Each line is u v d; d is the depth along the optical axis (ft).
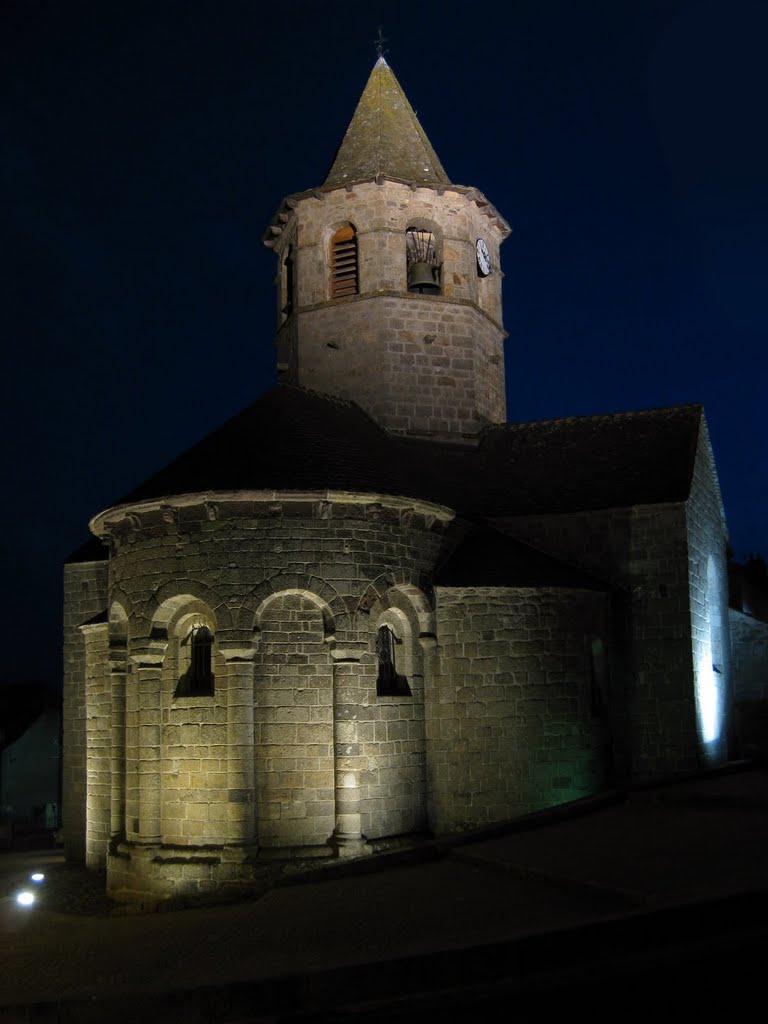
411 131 98.32
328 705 67.82
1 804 165.07
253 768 65.98
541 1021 31.07
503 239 102.17
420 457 87.40
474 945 33.76
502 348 99.25
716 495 96.84
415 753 71.67
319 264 93.71
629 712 77.77
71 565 90.53
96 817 80.28
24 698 185.98
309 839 66.03
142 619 70.38
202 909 52.75
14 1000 33.37
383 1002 31.68
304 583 68.08
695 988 32.37
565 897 43.04
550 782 71.92
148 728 69.10
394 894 46.62
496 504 83.97
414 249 93.91
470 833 57.11
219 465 71.10
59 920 57.47
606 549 80.28
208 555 68.54
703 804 62.44
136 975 36.09
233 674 66.69
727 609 101.09
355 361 90.79
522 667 72.84
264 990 32.35
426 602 73.20
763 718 99.09
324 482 68.90
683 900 36.47
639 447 86.89
